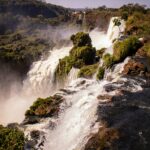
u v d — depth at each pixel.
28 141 28.73
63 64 68.88
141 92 34.53
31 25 142.25
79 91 38.69
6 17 144.00
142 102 31.97
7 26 140.88
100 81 41.75
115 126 27.44
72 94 38.09
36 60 91.56
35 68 86.25
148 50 46.09
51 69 78.19
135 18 72.19
